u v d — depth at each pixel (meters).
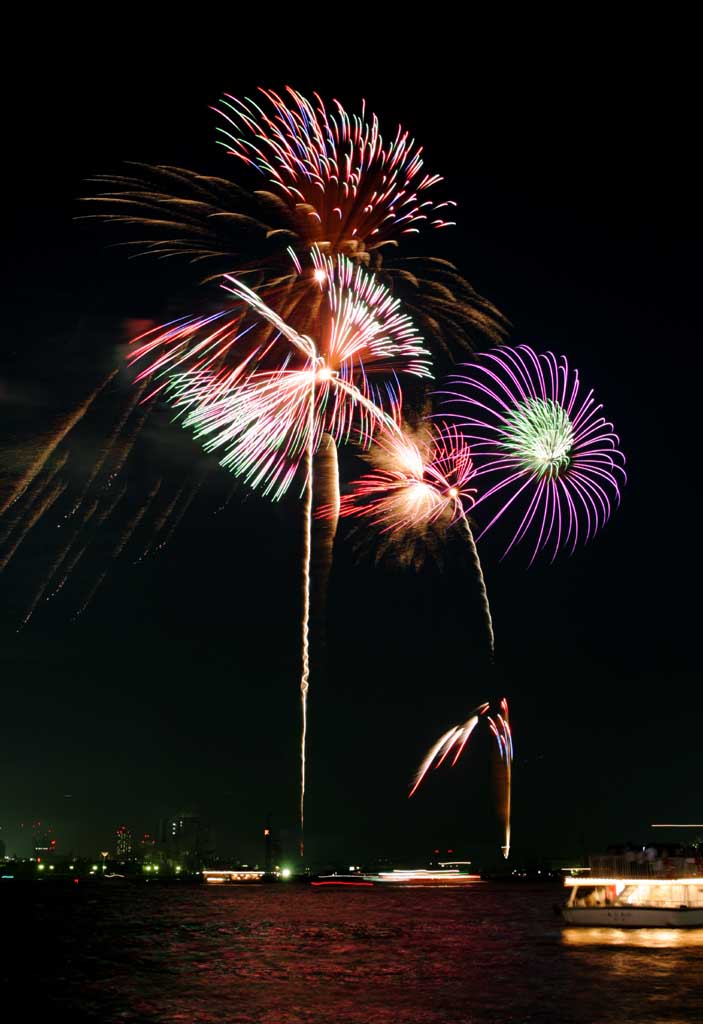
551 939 67.12
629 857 70.19
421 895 193.00
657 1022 35.94
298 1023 37.19
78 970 56.47
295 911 123.25
